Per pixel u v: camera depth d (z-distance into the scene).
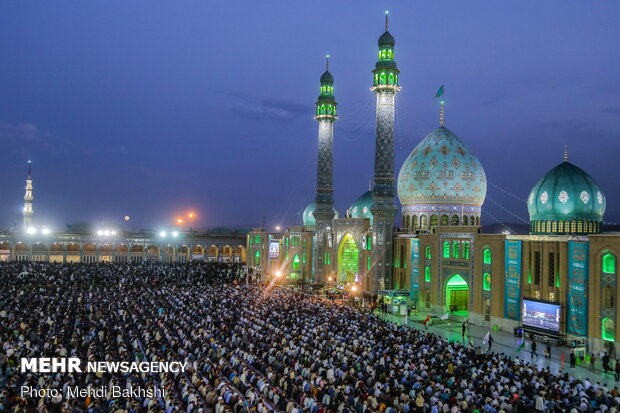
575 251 35.59
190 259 108.06
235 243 110.31
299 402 21.06
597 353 33.44
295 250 79.06
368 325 34.44
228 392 20.03
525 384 22.09
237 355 27.77
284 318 36.59
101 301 44.00
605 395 21.39
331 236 67.62
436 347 28.97
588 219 40.69
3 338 28.14
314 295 55.22
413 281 51.78
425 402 19.75
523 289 39.56
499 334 39.47
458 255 46.34
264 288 57.62
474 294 43.75
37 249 100.31
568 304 35.88
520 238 40.03
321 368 23.44
